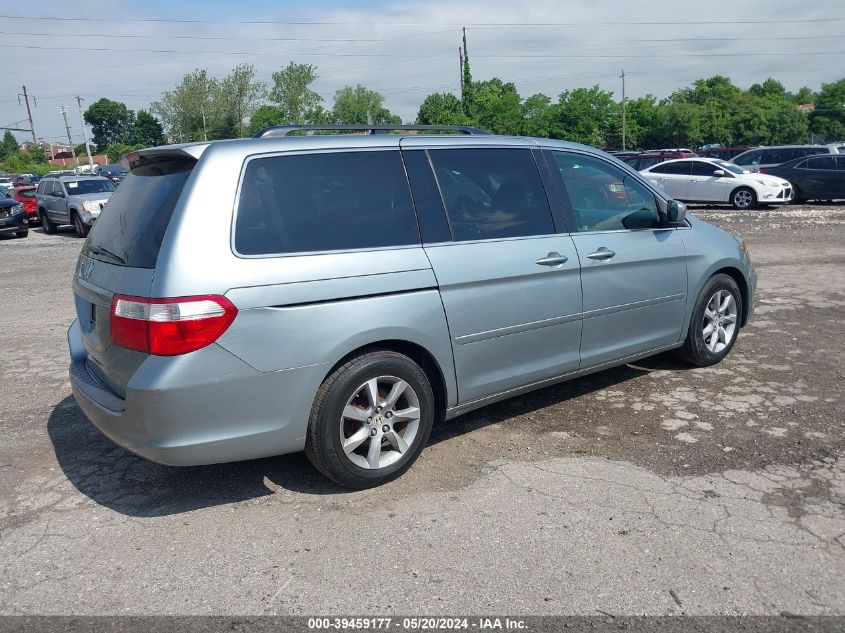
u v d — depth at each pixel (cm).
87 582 317
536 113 5931
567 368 476
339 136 399
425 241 404
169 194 359
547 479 401
